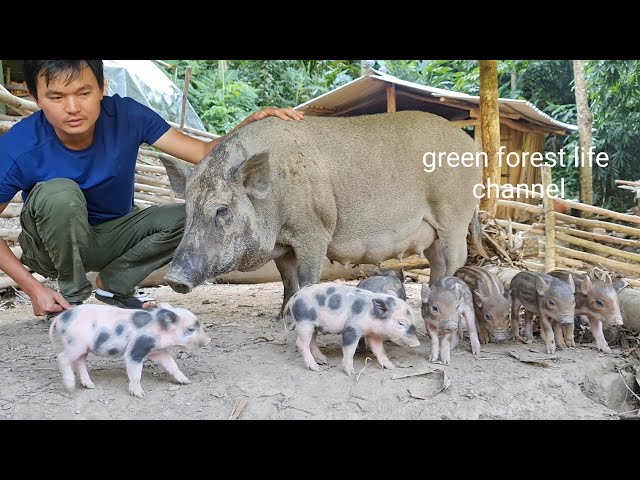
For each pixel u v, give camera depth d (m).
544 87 7.76
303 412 1.46
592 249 4.22
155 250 2.08
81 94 1.63
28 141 1.81
